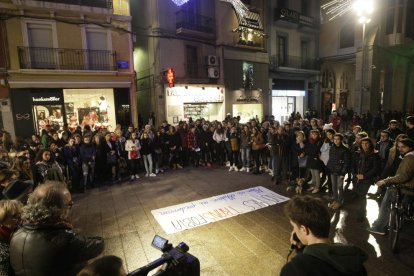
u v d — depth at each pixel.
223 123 11.00
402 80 25.27
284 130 7.93
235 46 17.17
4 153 6.84
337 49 22.38
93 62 12.91
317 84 23.34
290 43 21.36
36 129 11.89
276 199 6.54
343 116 19.91
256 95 18.77
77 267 2.03
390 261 3.87
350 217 5.37
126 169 9.31
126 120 13.93
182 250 1.81
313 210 1.53
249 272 3.76
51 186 2.10
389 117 18.14
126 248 4.53
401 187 4.14
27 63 11.50
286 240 4.61
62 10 11.85
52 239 1.88
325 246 1.37
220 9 16.48
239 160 9.77
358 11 11.64
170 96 14.85
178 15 15.26
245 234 4.86
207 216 5.68
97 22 12.80
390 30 20.47
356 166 5.45
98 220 5.70
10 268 2.24
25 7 11.20
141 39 15.98
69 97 12.59
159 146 9.59
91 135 8.93
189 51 16.05
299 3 21.52
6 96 11.27
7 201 2.34
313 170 6.89
